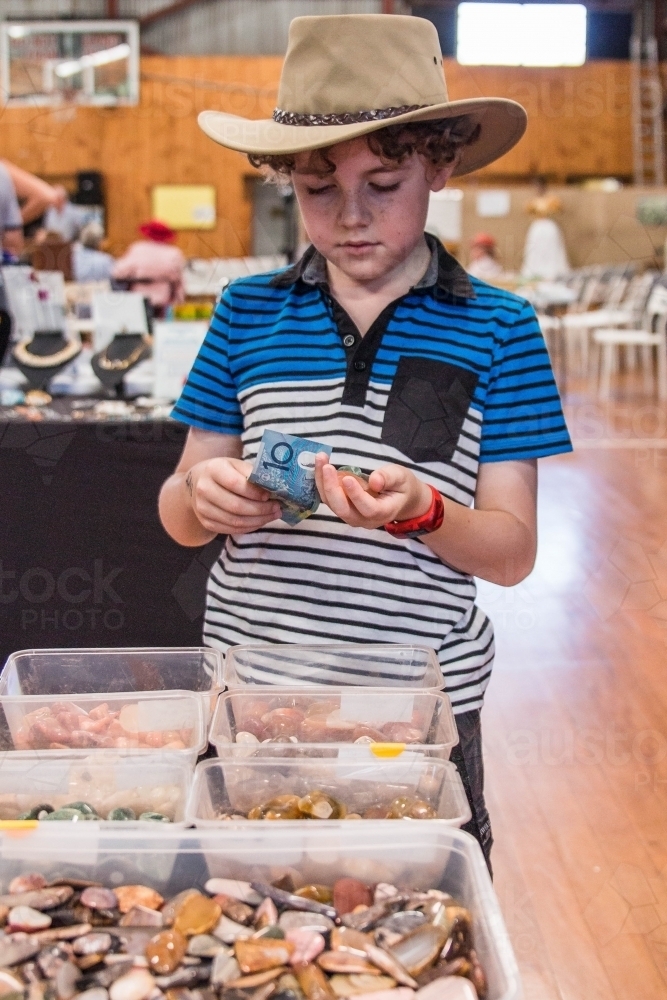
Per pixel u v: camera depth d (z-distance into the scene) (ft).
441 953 2.00
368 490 2.75
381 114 2.86
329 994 1.90
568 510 7.17
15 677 3.18
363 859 2.27
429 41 2.97
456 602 3.31
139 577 5.16
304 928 2.07
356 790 2.55
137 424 5.35
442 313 3.26
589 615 6.31
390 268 3.11
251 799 2.53
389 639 3.23
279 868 2.27
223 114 3.41
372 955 1.99
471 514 3.10
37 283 7.29
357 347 3.23
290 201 5.83
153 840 2.26
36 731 2.75
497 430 3.27
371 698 2.89
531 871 4.57
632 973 4.02
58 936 2.06
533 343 3.27
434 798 2.52
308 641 3.25
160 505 3.57
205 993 1.94
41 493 5.17
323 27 2.87
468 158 3.51
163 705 2.86
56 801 2.50
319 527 3.24
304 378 3.28
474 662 3.31
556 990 3.86
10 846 2.25
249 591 3.33
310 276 3.31
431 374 3.20
